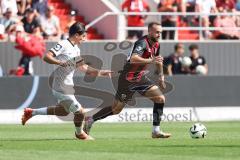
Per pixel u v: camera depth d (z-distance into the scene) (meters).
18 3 78.25
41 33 77.81
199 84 71.19
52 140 45.41
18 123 67.06
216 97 71.69
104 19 81.25
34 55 72.25
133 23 80.31
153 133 47.66
